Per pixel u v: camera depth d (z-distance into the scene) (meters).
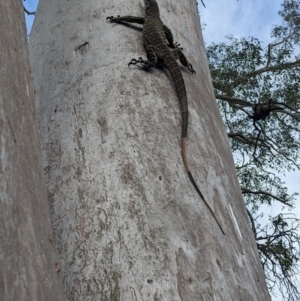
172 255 3.98
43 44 6.20
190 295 3.81
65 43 5.93
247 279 4.29
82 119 4.98
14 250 2.45
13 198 2.59
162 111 4.98
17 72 3.17
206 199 4.51
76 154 4.74
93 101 5.08
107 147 4.66
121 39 5.62
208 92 6.04
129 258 3.96
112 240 4.08
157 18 5.88
